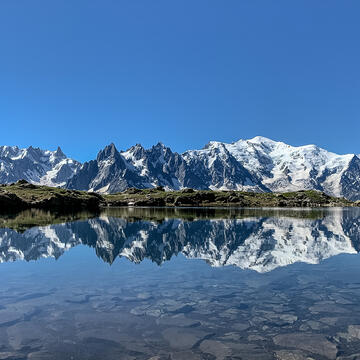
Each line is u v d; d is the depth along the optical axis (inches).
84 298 789.9
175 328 608.4
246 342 551.2
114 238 2006.6
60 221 3292.3
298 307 722.8
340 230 2640.3
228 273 1061.1
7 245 1662.2
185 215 4790.8
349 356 502.6
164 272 1073.5
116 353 514.0
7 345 540.1
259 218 4116.6
